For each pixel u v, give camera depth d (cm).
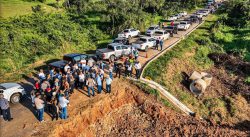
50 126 1630
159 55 3152
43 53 3083
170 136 1977
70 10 5384
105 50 2811
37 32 3719
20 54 2981
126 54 2964
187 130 2047
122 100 2158
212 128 2148
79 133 1766
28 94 2086
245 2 6003
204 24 5241
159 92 2367
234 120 2439
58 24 4238
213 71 3306
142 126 2025
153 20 5281
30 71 2612
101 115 1953
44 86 1825
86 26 4397
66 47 3334
